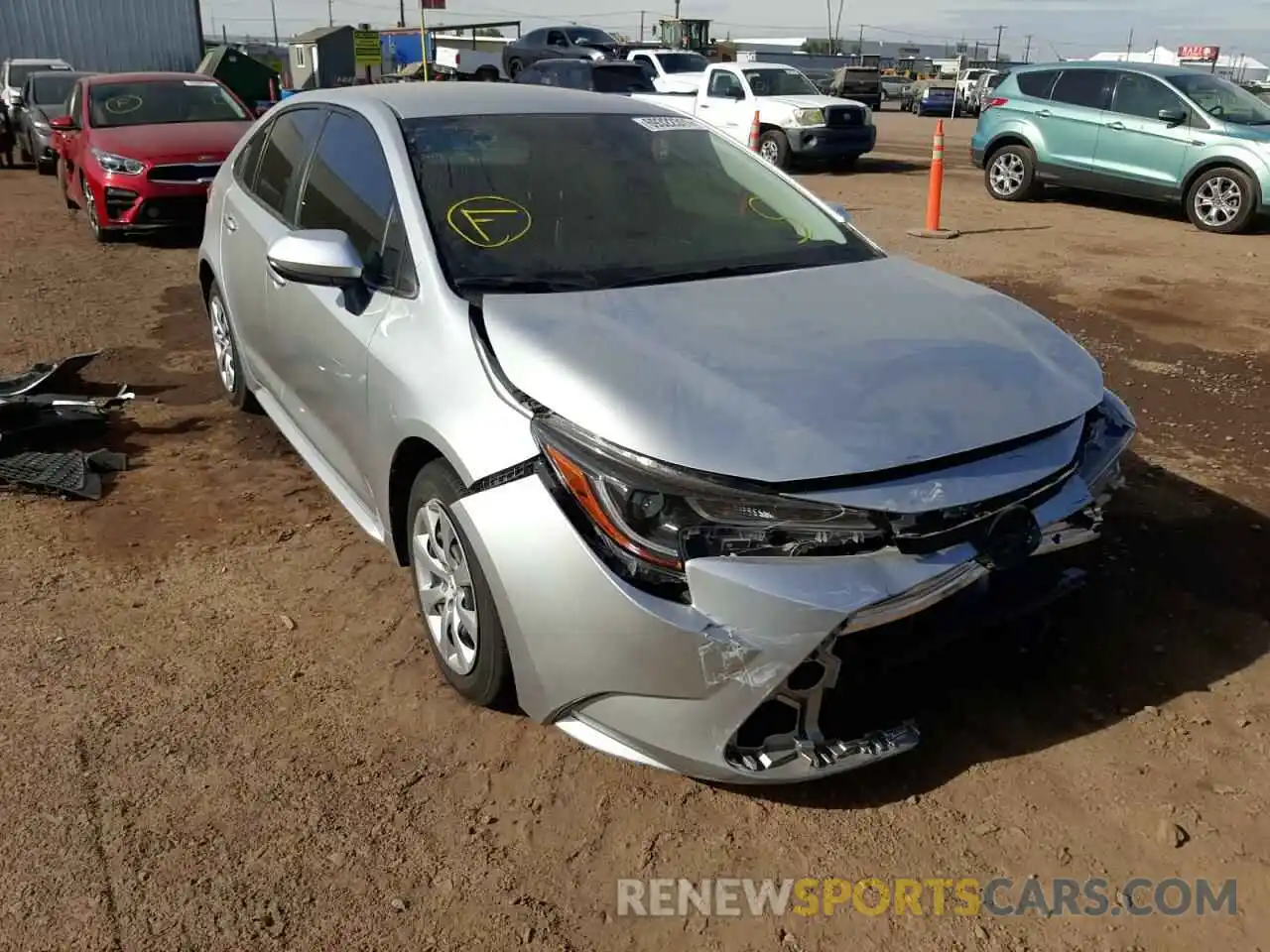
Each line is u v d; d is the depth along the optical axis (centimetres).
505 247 326
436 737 292
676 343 277
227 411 539
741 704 238
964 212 1256
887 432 247
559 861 252
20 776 273
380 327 321
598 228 345
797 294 321
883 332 294
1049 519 262
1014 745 291
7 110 1719
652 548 238
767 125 1667
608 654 244
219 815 263
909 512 240
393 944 229
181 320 718
